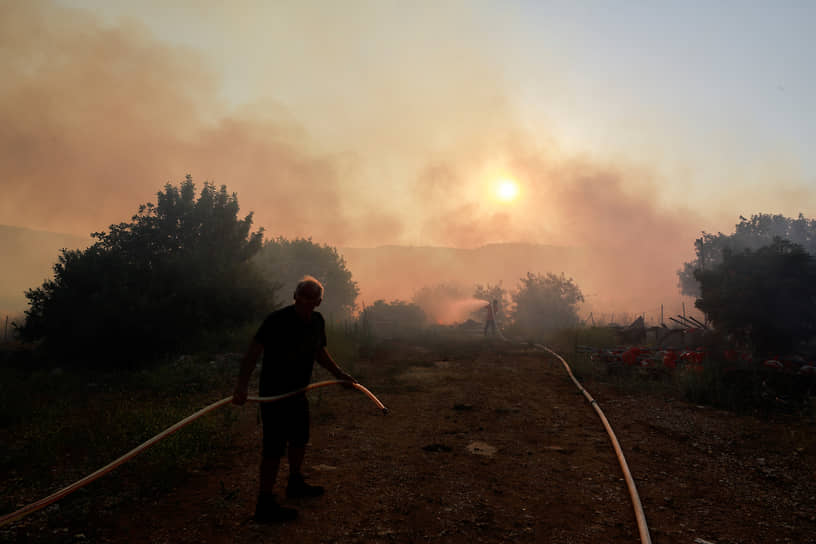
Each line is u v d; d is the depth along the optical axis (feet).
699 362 32.14
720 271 44.55
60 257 42.93
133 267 44.34
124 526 10.69
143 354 38.88
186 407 22.13
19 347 45.70
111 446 16.06
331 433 18.76
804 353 38.32
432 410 22.98
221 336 41.65
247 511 11.51
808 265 39.96
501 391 27.78
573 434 18.99
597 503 12.38
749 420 21.18
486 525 11.04
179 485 13.19
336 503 12.11
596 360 38.83
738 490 13.33
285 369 11.40
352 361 37.42
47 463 14.70
